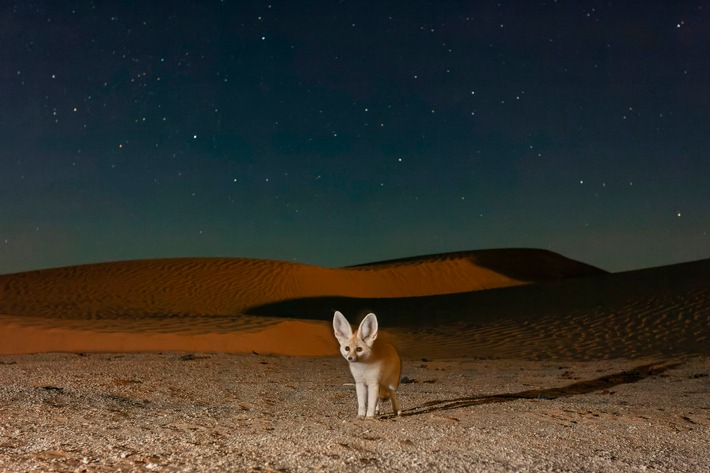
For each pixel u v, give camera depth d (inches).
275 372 470.6
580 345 750.5
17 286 1486.2
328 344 702.5
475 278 2032.5
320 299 1435.8
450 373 510.0
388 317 1125.7
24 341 577.6
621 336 786.2
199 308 1344.7
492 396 368.5
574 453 214.1
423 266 2027.6
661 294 990.4
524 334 845.2
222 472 172.7
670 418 285.4
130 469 173.6
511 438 229.1
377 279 1875.0
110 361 475.2
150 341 598.9
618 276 1198.9
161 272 1610.5
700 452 223.5
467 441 221.9
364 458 193.5
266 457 190.5
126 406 288.0
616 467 198.1
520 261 2209.6
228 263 1722.4
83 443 202.5
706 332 763.4
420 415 281.0
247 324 705.6
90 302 1348.4
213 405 314.2
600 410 301.0
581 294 1084.5
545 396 375.9
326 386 399.5
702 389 414.0
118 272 1606.8
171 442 207.2
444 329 930.7
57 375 380.2
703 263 1186.6
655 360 615.2
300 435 222.1
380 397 289.3
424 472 182.2
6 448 193.9
